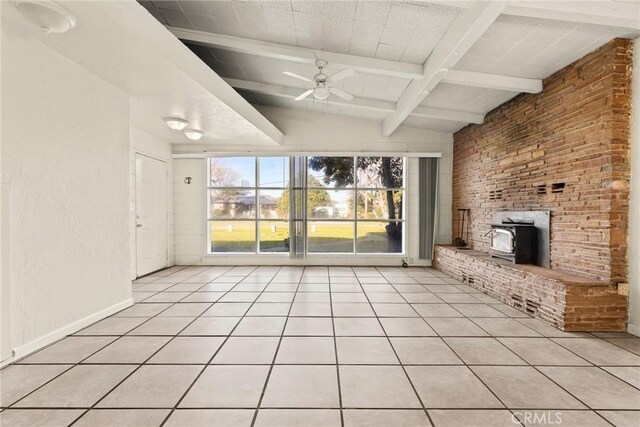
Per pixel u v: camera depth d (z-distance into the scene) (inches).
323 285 185.5
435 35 123.5
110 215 130.3
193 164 252.1
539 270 136.3
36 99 97.7
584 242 123.5
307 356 94.9
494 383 80.7
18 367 87.4
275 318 128.1
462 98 178.4
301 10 118.6
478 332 114.2
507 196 174.9
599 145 116.6
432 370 87.1
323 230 256.2
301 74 181.0
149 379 81.7
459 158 235.1
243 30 137.4
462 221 229.5
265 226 257.9
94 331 113.2
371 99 203.0
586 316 114.5
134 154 201.0
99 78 123.2
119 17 87.7
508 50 124.2
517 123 166.2
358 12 115.5
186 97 144.0
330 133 247.9
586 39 112.5
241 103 171.8
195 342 104.5
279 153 247.4
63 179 107.7
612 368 88.5
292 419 66.6
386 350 99.3
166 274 216.5
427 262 247.9
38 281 98.8
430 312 136.6
